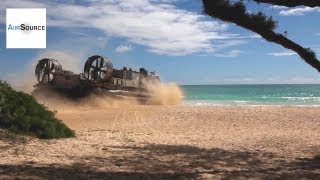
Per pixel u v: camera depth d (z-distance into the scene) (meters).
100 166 8.07
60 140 11.33
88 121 20.27
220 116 23.00
